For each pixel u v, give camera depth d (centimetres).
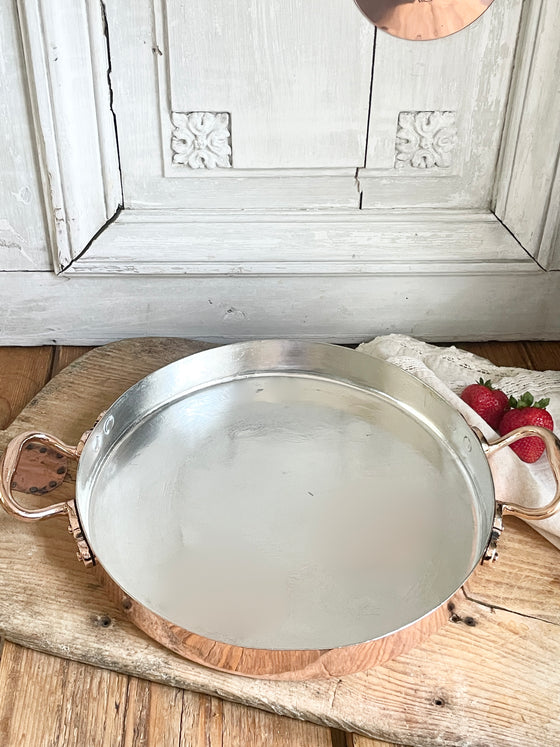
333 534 96
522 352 136
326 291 132
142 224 126
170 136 119
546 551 102
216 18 110
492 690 87
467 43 113
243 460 105
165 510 99
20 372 131
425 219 127
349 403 114
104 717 87
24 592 96
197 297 131
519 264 129
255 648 79
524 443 104
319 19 110
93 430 101
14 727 86
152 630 86
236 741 86
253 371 118
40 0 105
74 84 113
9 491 90
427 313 135
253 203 126
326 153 122
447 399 110
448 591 89
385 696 86
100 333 136
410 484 102
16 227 124
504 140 121
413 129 120
